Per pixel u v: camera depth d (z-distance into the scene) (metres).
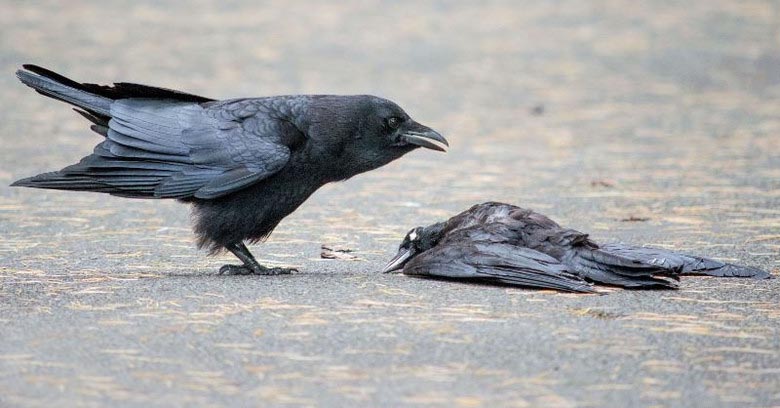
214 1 46.91
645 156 20.88
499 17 42.56
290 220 15.41
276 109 12.02
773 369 8.49
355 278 11.59
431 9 44.75
